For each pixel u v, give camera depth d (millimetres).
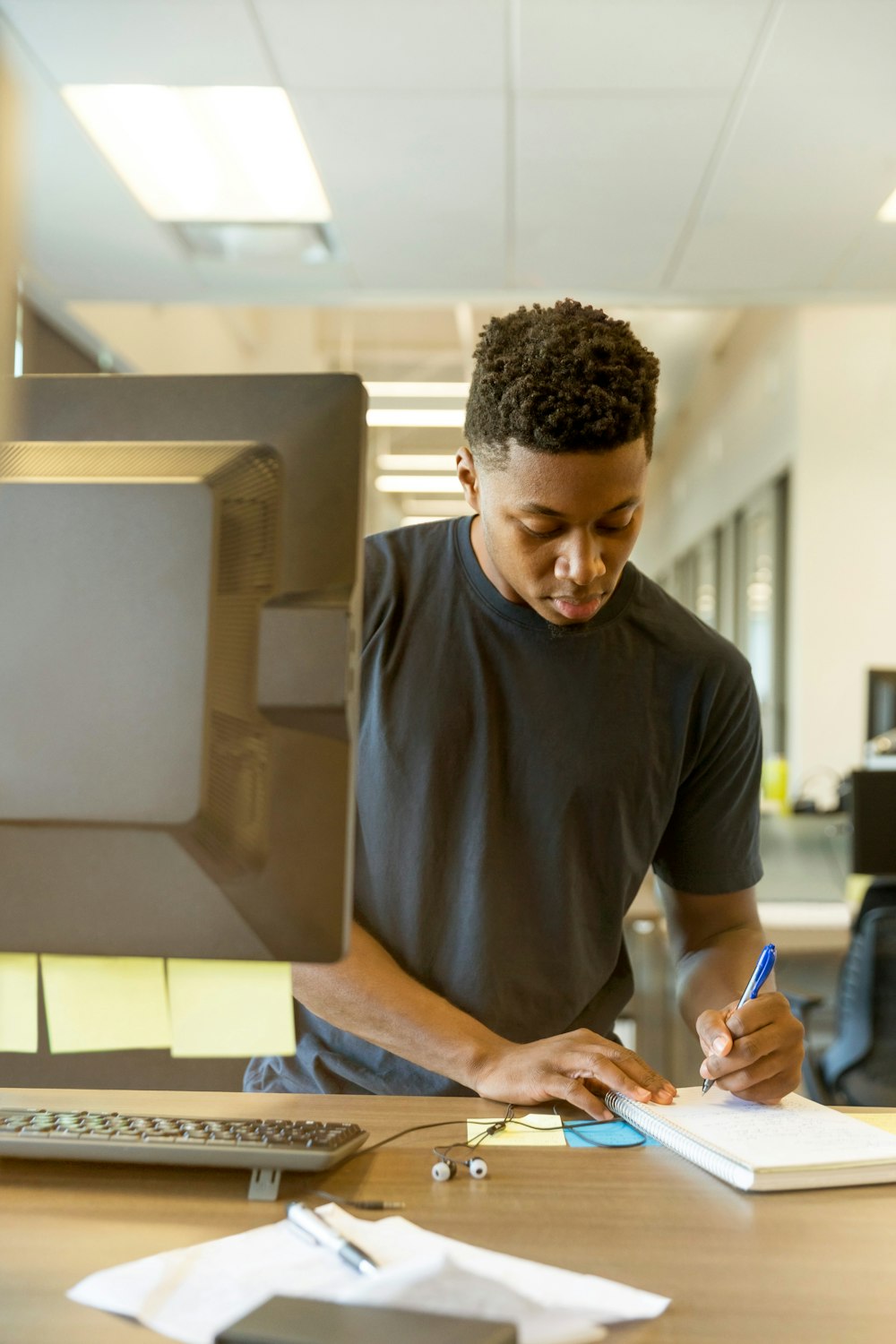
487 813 1164
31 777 718
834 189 3291
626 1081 946
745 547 7781
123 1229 717
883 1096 2492
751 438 7328
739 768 1247
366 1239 680
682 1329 598
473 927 1155
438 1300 581
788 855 3662
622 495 960
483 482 1021
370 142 3090
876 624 5926
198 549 715
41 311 4430
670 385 9484
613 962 1229
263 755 723
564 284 4027
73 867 736
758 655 7438
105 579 720
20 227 541
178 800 707
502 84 2811
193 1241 700
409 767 1174
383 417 7266
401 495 9570
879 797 3373
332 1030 1193
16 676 722
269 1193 764
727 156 3117
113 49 2699
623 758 1177
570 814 1171
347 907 736
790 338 6199
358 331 8000
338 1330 556
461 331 7871
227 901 729
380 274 3975
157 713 711
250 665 719
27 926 747
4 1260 675
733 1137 855
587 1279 633
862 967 2516
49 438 763
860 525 5949
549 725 1174
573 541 979
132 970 778
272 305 4281
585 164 3180
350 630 723
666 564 11781
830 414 5984
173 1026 773
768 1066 936
